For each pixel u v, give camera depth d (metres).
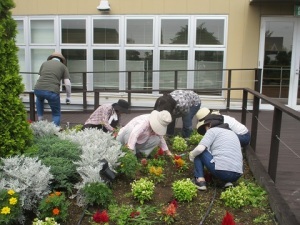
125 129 4.36
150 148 4.36
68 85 6.32
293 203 3.33
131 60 9.65
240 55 9.13
